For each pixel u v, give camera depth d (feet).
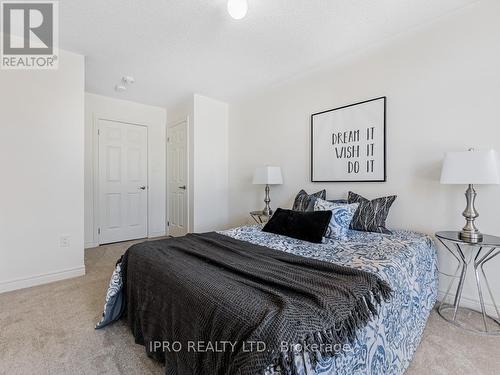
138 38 7.47
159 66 9.29
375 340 3.55
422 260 5.67
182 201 13.16
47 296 6.98
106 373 4.29
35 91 7.61
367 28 7.00
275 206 11.10
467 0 5.99
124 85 11.09
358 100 8.30
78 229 8.43
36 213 7.71
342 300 3.27
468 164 5.42
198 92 11.95
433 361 4.58
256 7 6.12
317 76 9.42
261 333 2.62
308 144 9.78
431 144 6.84
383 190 7.80
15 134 7.34
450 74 6.49
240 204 12.80
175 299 3.86
